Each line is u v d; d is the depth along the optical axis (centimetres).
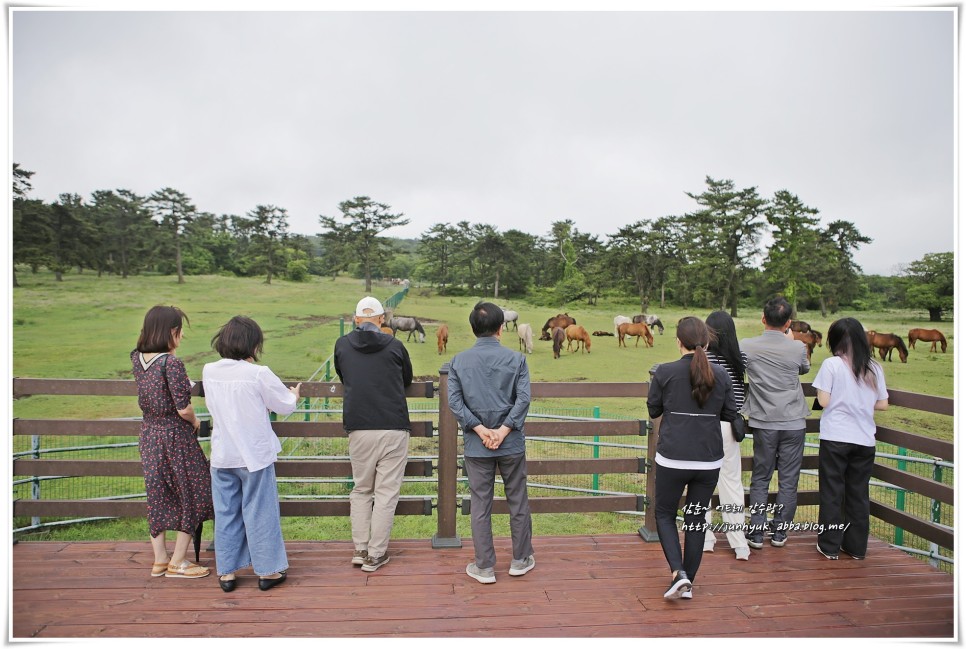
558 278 7562
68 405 1509
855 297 5866
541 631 251
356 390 302
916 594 288
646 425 353
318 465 341
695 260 5666
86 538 561
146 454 288
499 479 828
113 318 3938
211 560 321
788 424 329
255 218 7300
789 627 257
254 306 4634
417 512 346
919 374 2267
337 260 7675
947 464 435
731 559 329
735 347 326
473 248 7344
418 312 4512
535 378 2047
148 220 6900
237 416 276
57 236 6119
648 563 322
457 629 252
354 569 310
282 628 251
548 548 343
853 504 326
